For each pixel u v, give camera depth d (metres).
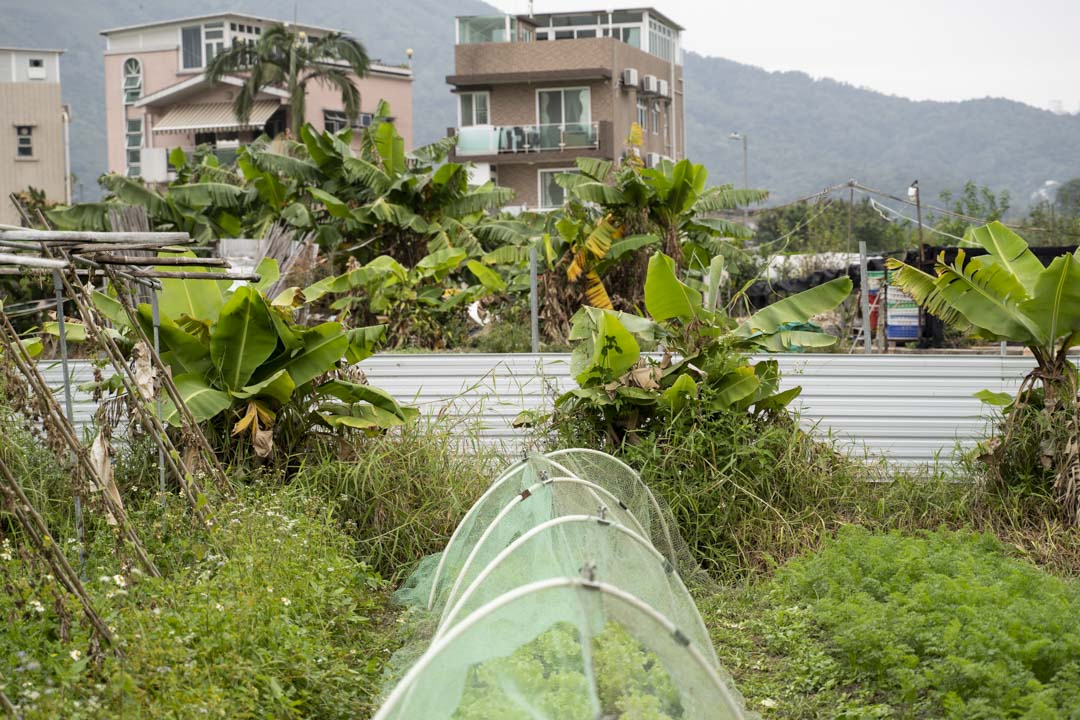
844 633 6.41
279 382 9.16
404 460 9.34
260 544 7.23
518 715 4.35
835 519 9.13
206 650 5.42
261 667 5.54
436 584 7.41
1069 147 178.62
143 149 45.06
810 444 9.65
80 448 6.43
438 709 4.42
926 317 18.52
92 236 7.05
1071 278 8.76
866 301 13.02
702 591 8.23
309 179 21.19
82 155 154.75
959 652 5.76
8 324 6.41
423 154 22.41
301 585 6.74
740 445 9.24
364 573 8.12
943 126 198.50
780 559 8.80
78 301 7.23
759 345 9.92
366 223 20.36
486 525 7.65
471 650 4.41
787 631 7.16
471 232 21.12
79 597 5.50
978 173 177.25
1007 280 9.18
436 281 18.77
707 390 9.34
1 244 7.13
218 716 4.82
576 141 38.97
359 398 9.76
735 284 21.98
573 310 17.75
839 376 11.20
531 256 13.09
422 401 11.65
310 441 9.69
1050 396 9.20
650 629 4.44
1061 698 5.35
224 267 7.99
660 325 10.02
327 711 5.68
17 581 5.64
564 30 44.88
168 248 9.05
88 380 10.77
